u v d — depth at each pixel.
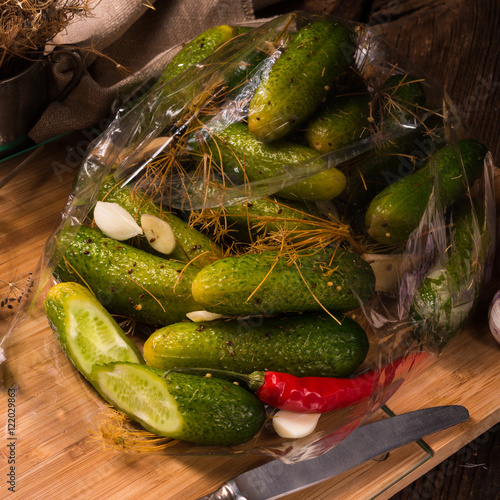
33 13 0.85
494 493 0.82
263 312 0.73
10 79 0.87
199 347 0.72
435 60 1.03
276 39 0.81
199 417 0.70
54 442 0.73
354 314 0.78
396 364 0.76
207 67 0.81
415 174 0.77
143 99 0.82
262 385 0.71
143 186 0.79
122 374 0.71
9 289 0.82
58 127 0.92
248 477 0.71
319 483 0.72
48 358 0.77
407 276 0.78
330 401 0.72
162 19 0.96
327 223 0.77
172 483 0.72
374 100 0.78
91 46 0.89
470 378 0.78
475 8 1.03
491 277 0.84
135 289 0.75
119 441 0.72
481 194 0.82
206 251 0.77
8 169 0.91
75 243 0.77
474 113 1.00
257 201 0.77
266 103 0.75
